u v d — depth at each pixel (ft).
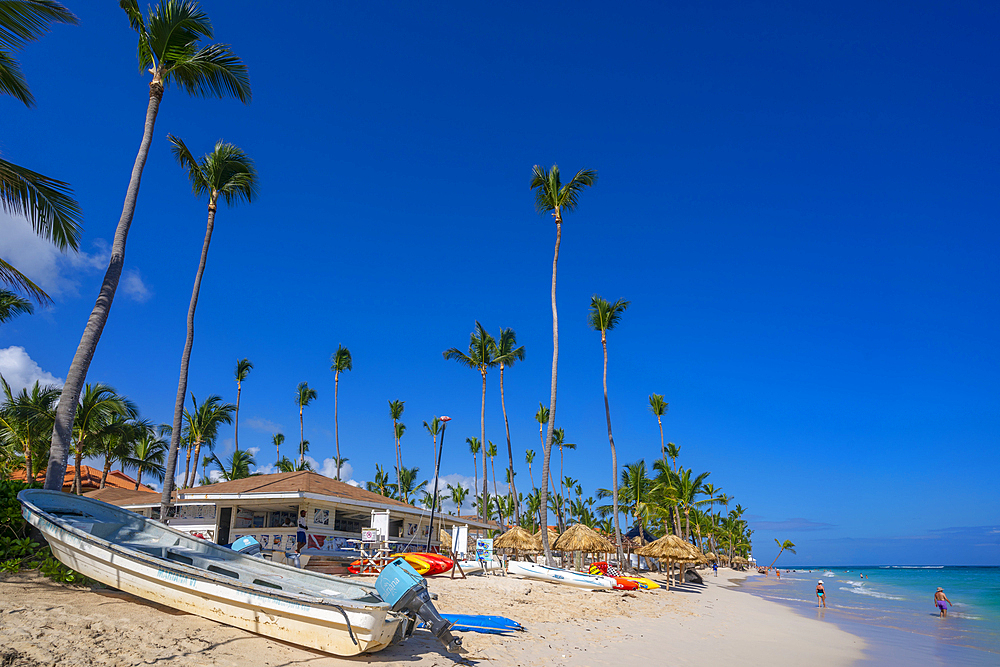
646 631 52.75
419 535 97.14
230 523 80.12
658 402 189.78
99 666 22.43
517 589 67.26
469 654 33.45
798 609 98.63
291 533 70.74
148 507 90.53
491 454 231.50
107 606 29.86
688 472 152.25
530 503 255.29
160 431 143.13
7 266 38.22
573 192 109.50
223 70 50.65
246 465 184.85
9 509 34.78
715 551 288.51
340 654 27.71
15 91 39.11
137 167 43.86
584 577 79.30
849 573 372.79
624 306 126.11
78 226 41.22
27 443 100.68
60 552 32.78
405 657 30.12
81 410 98.53
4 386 97.35
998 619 89.04
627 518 164.45
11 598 28.68
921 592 163.32
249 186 78.18
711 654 44.70
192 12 47.80
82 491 116.78
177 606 30.42
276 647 27.99
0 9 35.55
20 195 38.55
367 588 32.65
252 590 28.68
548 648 38.65
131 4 46.44
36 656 22.24
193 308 72.84
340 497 76.38
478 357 150.71
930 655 53.98
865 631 70.90
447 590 60.18
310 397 217.77
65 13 37.32
